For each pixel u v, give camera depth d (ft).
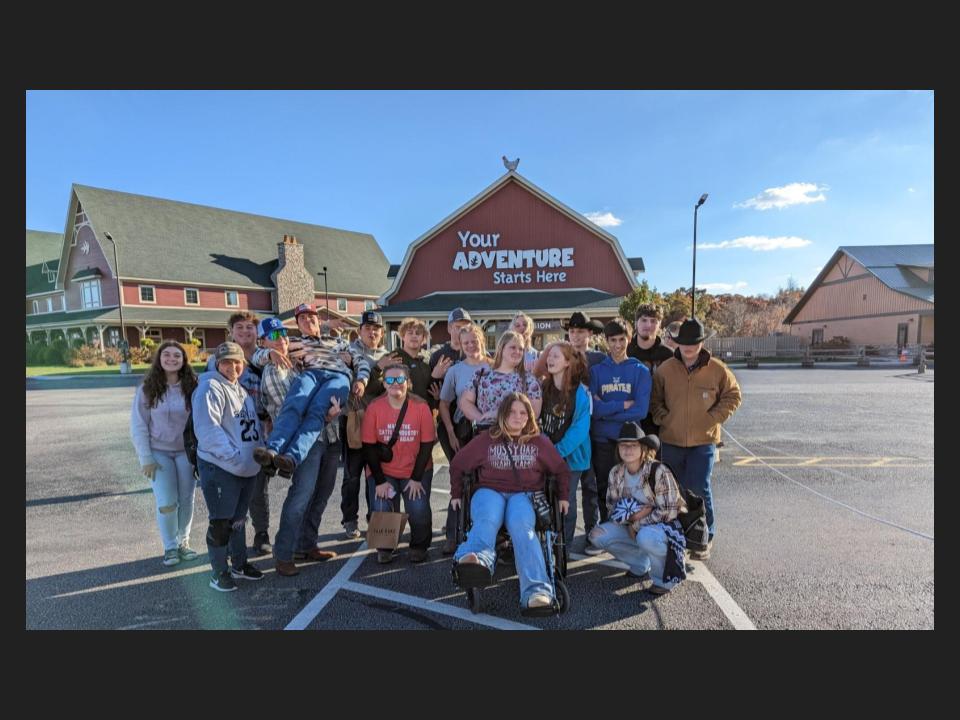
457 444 14.06
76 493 19.11
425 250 81.10
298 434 11.23
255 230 144.46
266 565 12.82
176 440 12.72
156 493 12.67
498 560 12.83
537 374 12.89
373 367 14.26
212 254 128.36
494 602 10.91
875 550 13.11
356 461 14.03
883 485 18.74
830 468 21.16
